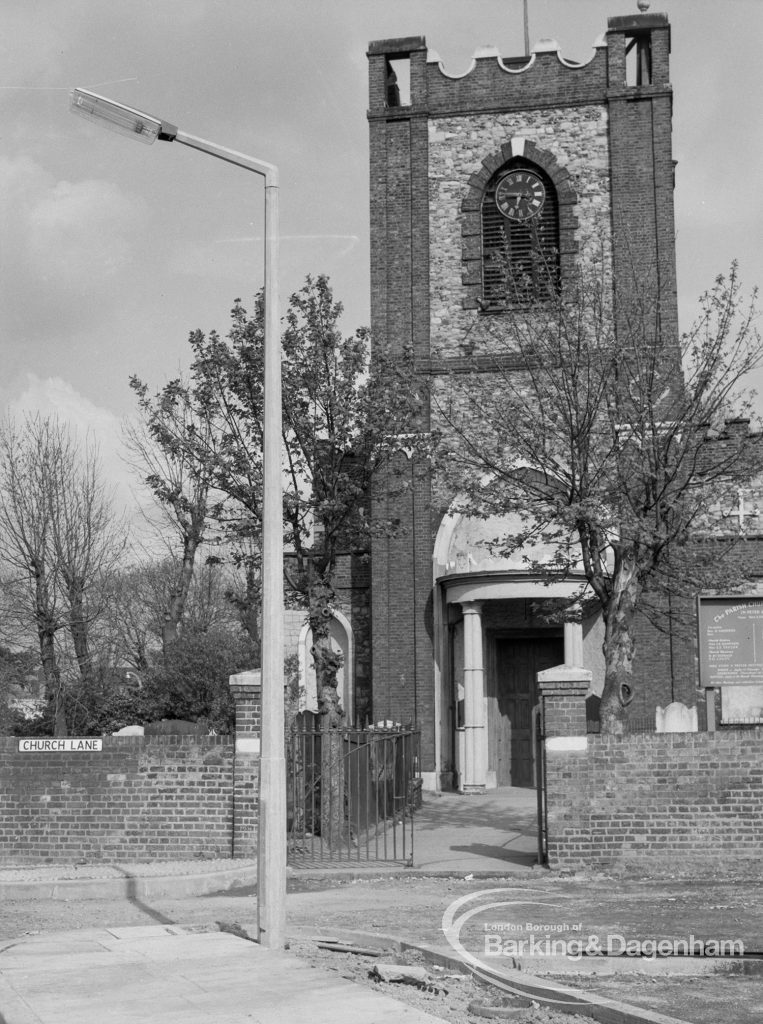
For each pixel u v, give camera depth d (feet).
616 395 67.82
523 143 99.96
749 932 38.88
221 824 57.62
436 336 98.84
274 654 37.14
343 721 77.51
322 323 70.33
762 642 80.07
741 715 79.77
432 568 96.84
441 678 95.71
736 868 54.19
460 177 100.83
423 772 94.43
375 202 101.35
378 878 54.90
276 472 37.91
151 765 58.34
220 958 34.09
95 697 107.96
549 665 99.09
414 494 97.30
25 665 118.32
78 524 117.50
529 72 100.73
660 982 32.45
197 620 144.25
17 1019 27.07
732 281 68.49
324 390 69.82
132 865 56.44
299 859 59.31
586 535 66.23
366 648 100.17
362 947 36.65
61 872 54.34
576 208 98.78
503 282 84.12
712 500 68.64
